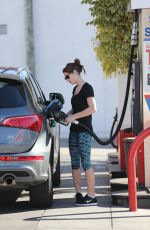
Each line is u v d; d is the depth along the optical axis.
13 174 10.95
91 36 26.92
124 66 16.02
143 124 12.52
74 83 12.05
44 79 27.31
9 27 27.22
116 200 12.19
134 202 11.56
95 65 27.02
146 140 12.54
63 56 27.19
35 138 11.09
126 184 12.95
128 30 15.53
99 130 27.02
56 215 11.45
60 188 14.55
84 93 11.92
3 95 11.27
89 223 10.72
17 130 11.01
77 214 11.48
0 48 27.31
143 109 12.48
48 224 10.74
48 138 11.49
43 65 27.27
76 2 26.98
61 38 27.14
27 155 10.95
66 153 22.02
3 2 27.11
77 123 11.86
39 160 11.06
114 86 26.97
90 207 12.06
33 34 27.09
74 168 12.34
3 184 11.08
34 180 11.08
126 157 13.90
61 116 11.69
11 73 11.59
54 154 12.81
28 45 27.11
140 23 12.84
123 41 15.73
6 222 10.98
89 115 12.01
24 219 11.19
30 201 12.05
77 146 12.26
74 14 26.98
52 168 12.45
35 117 11.15
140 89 12.66
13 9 27.14
